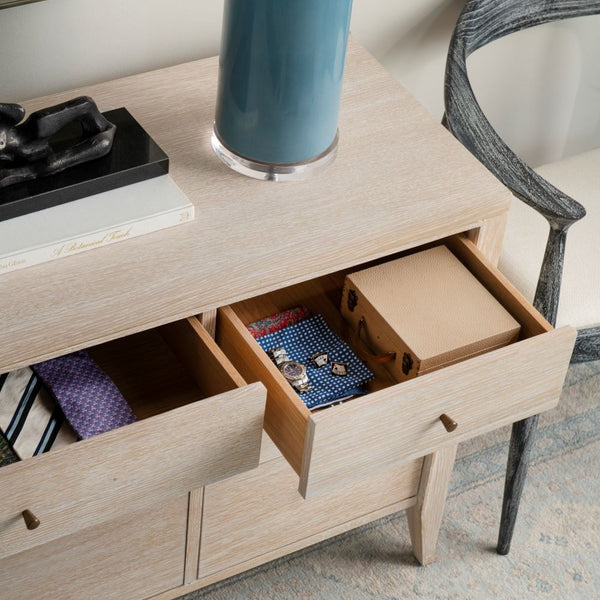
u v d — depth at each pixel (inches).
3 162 50.1
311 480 50.5
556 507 74.7
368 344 57.4
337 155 56.9
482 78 79.5
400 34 73.4
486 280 57.1
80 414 51.3
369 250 52.7
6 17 58.6
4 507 45.3
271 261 51.1
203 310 49.9
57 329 47.2
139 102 58.5
